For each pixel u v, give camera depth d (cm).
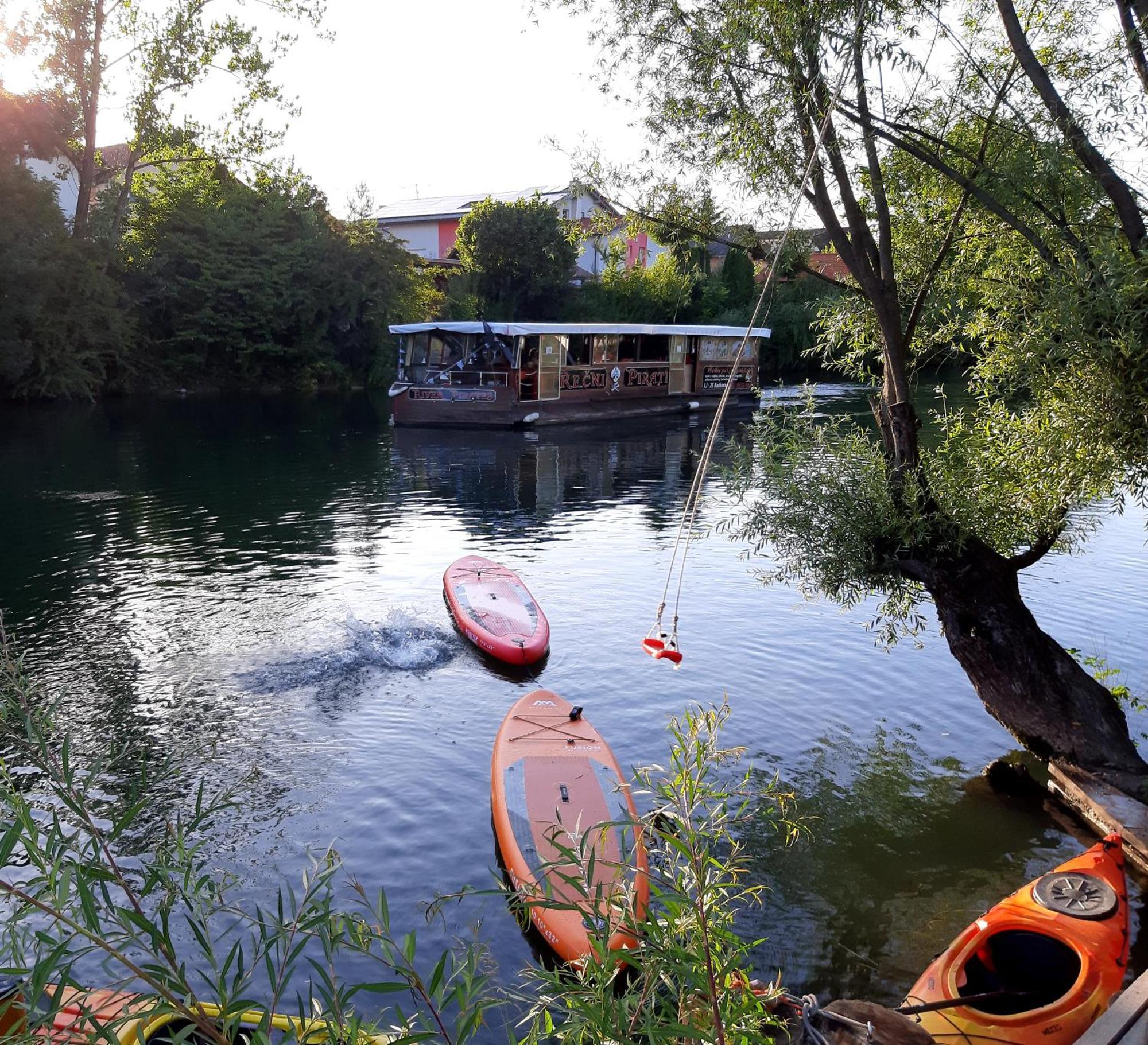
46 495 2222
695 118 1009
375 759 980
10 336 3484
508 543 1886
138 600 1481
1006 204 880
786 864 812
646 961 276
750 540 1008
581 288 5531
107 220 4084
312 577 1623
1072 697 907
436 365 3575
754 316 629
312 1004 263
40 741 271
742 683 1186
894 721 1086
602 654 1284
